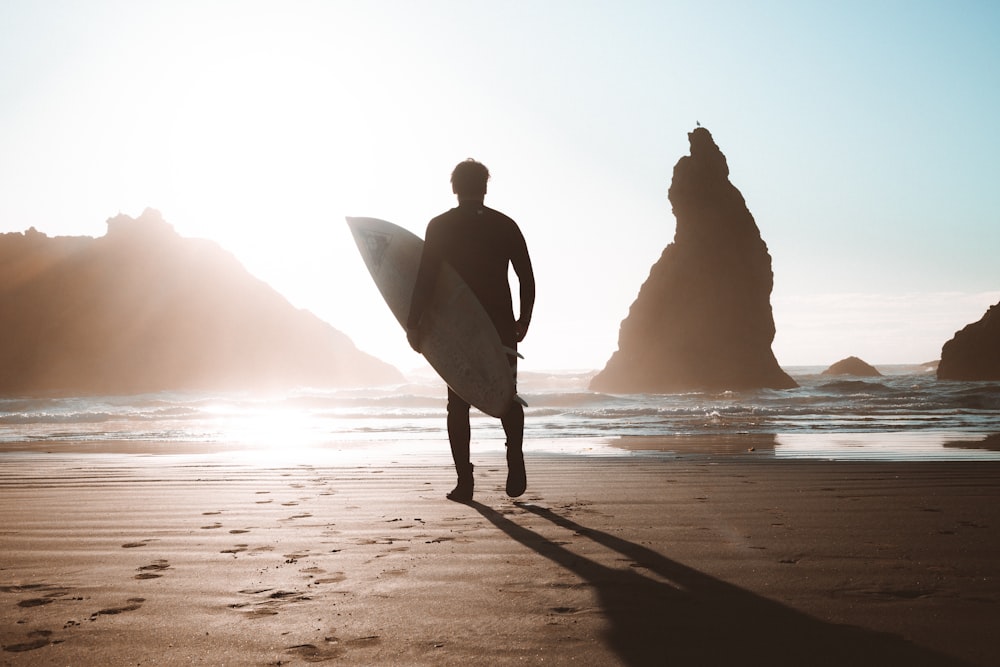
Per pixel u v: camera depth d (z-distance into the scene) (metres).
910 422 13.47
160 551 2.92
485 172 4.07
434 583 2.36
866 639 1.76
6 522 3.63
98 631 1.90
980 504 4.02
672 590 2.23
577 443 9.50
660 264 43.34
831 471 5.76
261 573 2.53
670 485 4.96
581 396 26.72
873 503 4.08
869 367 76.44
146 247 68.50
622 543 2.98
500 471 5.93
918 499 4.22
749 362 41.25
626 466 6.28
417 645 1.76
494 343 3.71
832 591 2.21
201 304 68.19
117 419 17.98
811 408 18.56
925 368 150.88
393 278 4.12
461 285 3.81
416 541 3.06
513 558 2.71
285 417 18.88
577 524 3.45
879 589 2.23
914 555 2.72
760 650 1.69
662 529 3.30
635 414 16.67
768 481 5.15
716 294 41.41
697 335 41.22
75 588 2.34
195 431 13.12
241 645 1.78
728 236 42.00
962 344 49.66
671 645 1.73
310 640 1.81
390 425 14.98
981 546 2.87
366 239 4.26
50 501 4.39
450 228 3.89
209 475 5.80
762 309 42.25
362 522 3.55
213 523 3.56
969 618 1.92
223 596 2.23
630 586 2.29
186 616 2.03
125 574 2.53
